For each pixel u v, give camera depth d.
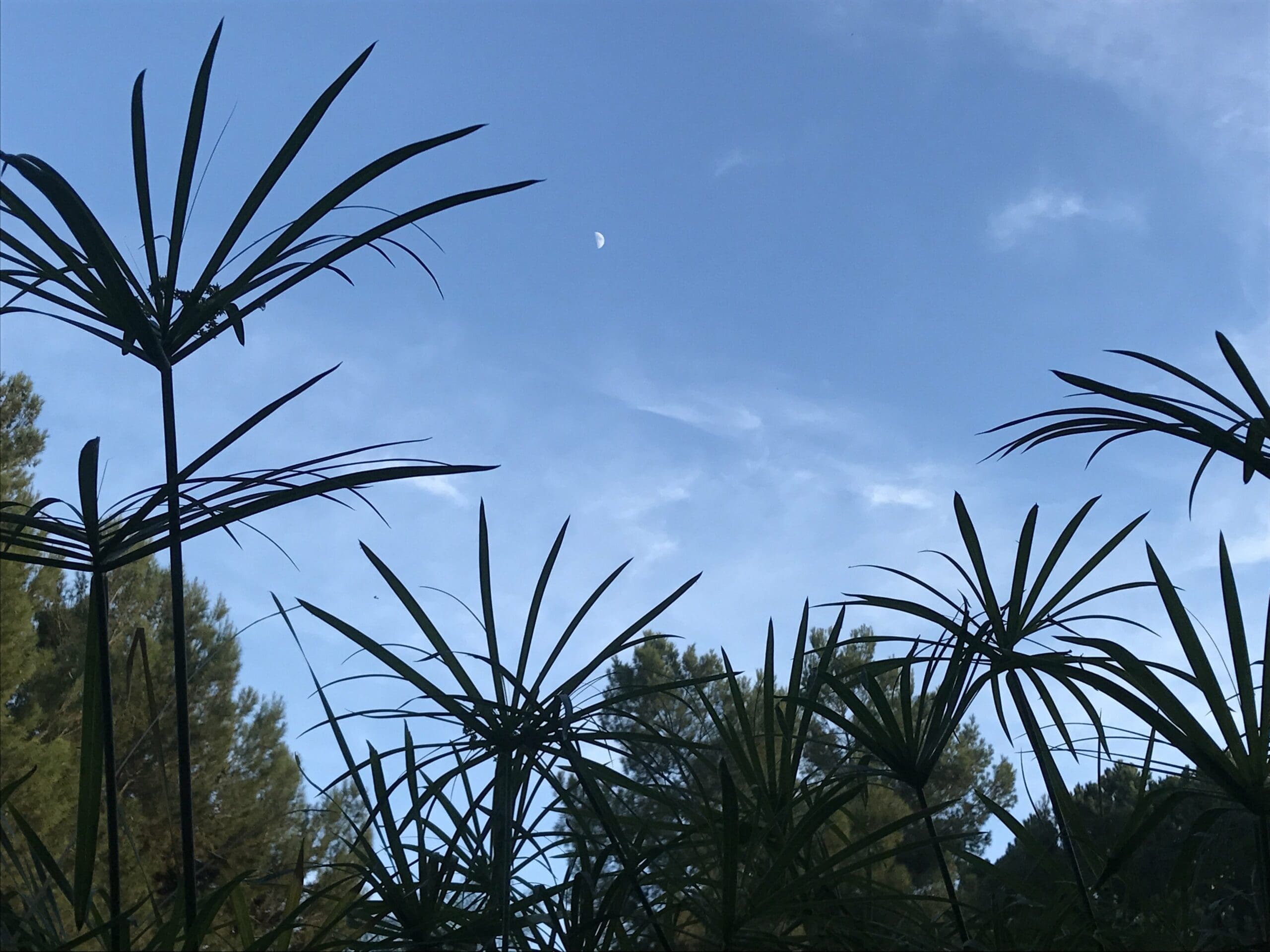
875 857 1.27
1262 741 1.13
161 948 1.03
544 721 1.20
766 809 1.30
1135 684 1.23
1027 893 1.41
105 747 1.06
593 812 1.29
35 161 1.01
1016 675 1.37
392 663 1.22
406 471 1.12
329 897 1.23
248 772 11.97
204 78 1.17
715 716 1.40
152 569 13.41
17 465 15.34
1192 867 1.30
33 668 10.75
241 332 1.22
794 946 1.22
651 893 1.31
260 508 1.11
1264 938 1.14
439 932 1.21
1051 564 1.46
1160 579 1.22
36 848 1.07
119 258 1.13
